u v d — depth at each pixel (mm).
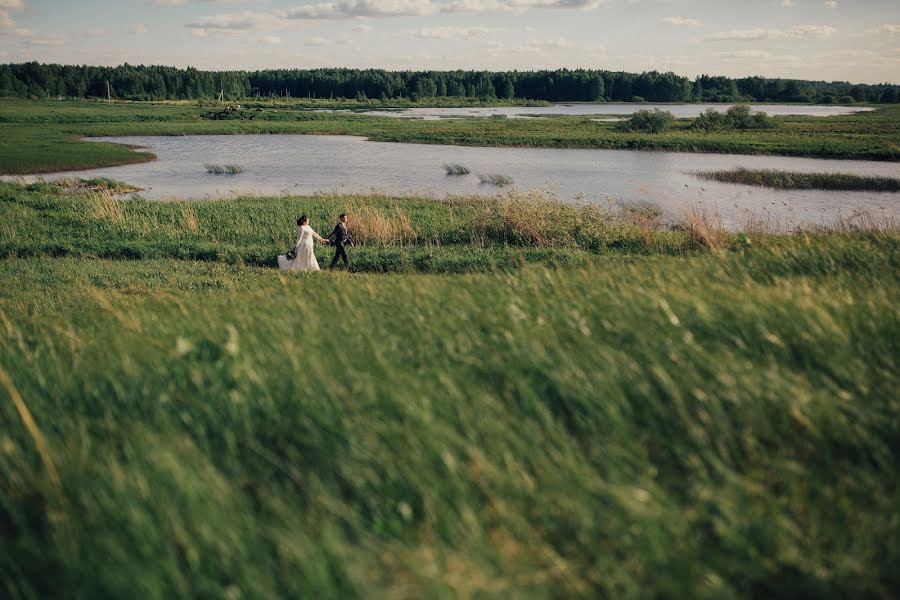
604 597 2816
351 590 2730
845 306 5715
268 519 3301
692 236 18734
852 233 15383
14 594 2924
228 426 4113
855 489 3504
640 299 5965
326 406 4074
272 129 94312
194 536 3049
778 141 67375
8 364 5484
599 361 4586
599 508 3205
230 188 41719
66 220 24344
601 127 92250
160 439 3848
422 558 2850
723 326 5312
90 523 3215
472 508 3234
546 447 3699
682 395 4199
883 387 4289
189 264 18234
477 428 3873
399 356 5008
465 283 7934
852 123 96812
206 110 142625
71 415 4395
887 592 2846
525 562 2879
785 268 9992
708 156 60938
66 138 76062
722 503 3230
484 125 99062
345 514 3258
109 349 5691
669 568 2900
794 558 2963
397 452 3650
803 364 4754
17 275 16047
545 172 49125
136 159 57906
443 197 34281
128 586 2766
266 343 5383
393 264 18125
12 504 3527
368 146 74250
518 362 4676
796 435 3943
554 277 8023
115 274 16328
